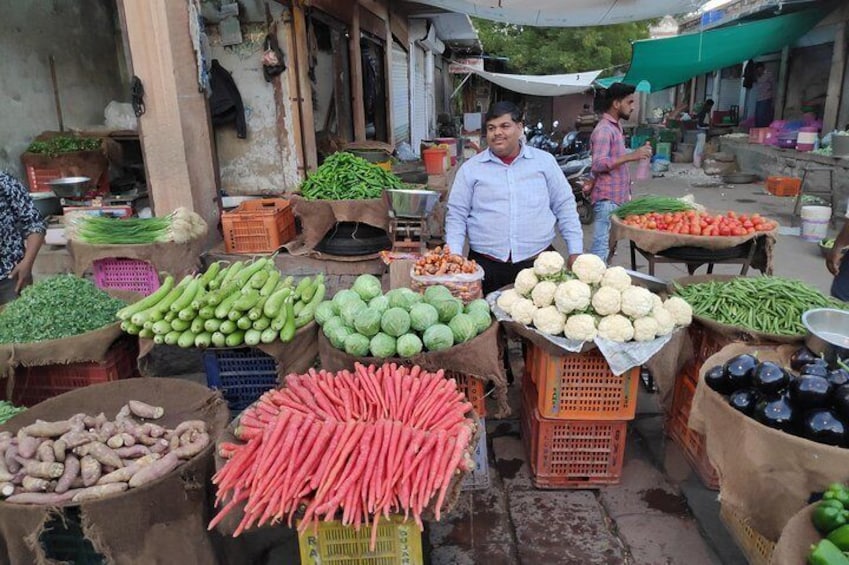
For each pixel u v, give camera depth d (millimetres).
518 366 4586
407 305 2844
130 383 2727
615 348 2682
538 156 3553
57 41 7832
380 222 4953
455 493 1986
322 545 2076
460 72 21797
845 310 2807
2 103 7004
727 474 2090
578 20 9930
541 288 2857
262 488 1888
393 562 2086
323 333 3000
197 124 5242
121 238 4605
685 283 3643
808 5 12312
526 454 3389
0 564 2086
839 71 12320
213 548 2260
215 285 3232
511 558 2662
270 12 6574
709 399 2225
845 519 1617
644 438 3543
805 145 12180
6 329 3152
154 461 2166
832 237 8578
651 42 12961
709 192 12930
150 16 4762
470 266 3230
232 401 3357
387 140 11594
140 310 3084
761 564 2328
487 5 8617
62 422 2361
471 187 3627
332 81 8836
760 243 4328
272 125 6945
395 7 12000
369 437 1996
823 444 1864
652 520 2863
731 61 14523
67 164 6848
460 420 2174
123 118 8234
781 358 2557
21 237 3842
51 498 2008
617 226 4719
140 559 2078
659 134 20062
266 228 5227
